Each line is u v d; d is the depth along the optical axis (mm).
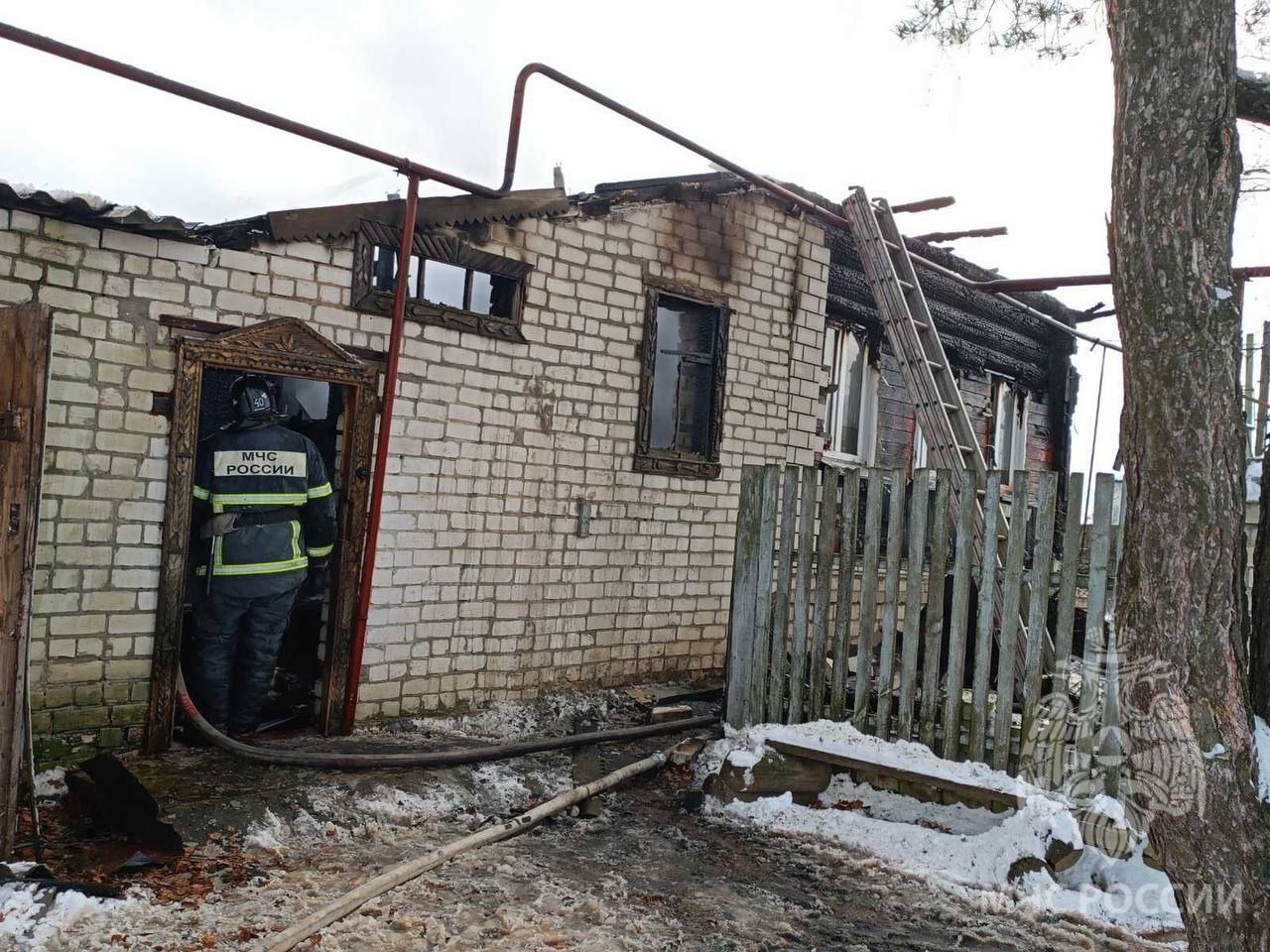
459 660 6164
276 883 3826
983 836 4555
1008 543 4848
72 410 4652
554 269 6496
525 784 5254
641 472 7102
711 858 4551
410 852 4305
